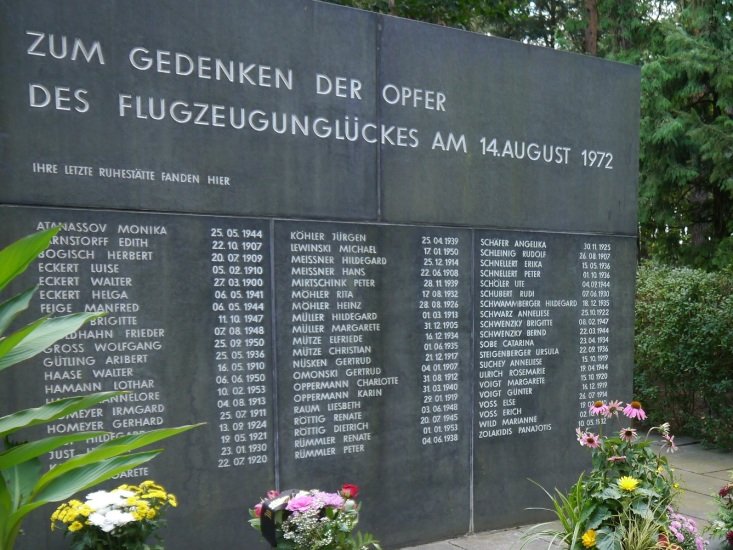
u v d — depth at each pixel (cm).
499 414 473
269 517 288
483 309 467
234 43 383
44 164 340
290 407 400
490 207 470
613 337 521
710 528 393
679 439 777
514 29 1847
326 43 410
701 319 762
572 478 500
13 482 267
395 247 434
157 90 364
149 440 263
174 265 369
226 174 382
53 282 343
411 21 438
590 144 512
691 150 1212
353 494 308
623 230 528
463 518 458
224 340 381
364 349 423
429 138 446
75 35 345
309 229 406
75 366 346
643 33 1406
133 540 296
